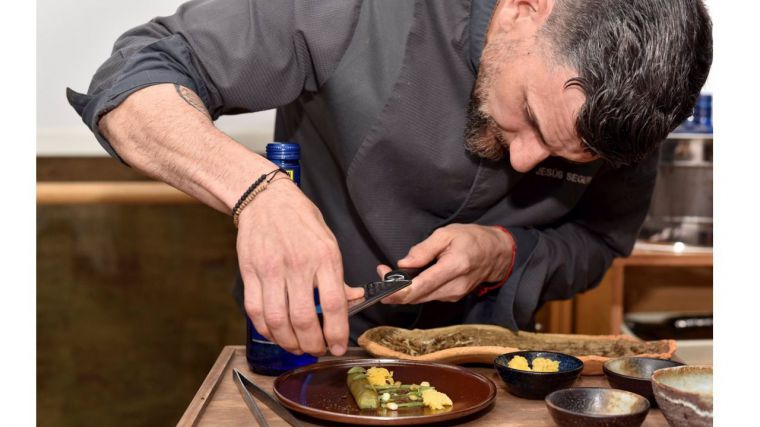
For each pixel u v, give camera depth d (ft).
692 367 2.81
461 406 2.89
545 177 4.42
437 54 3.96
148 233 7.55
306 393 3.01
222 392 3.11
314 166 4.58
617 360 3.16
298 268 2.93
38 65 6.70
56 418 7.69
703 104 6.65
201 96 3.84
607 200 4.75
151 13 6.71
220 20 3.89
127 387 7.77
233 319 7.77
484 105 3.68
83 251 7.52
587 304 6.98
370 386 2.93
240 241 3.04
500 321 4.03
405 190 4.24
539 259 4.27
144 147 3.40
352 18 3.98
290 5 3.93
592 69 3.06
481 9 3.82
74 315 7.60
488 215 4.50
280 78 3.97
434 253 3.81
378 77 4.00
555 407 2.62
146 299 7.66
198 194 3.28
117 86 3.53
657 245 6.81
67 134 6.86
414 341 3.66
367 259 4.55
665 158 6.70
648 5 3.02
